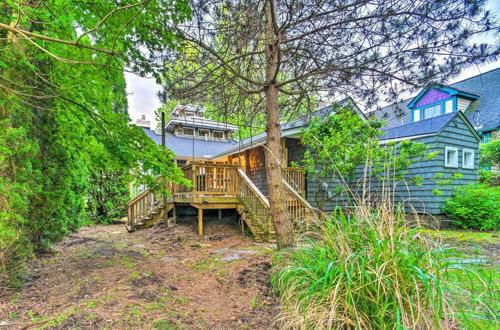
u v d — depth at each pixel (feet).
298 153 29.09
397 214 6.37
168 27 10.42
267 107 11.27
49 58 11.28
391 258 5.31
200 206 20.92
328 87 12.24
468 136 26.55
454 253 6.42
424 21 9.00
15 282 9.06
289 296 6.33
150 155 13.37
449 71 9.34
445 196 23.75
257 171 34.88
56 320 6.42
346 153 20.81
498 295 6.08
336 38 10.65
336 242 6.31
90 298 7.89
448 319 5.49
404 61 10.02
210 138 56.54
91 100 13.00
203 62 11.82
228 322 6.93
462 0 8.22
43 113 13.61
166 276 11.00
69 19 9.68
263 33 10.22
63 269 11.17
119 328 6.14
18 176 9.97
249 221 20.58
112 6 9.96
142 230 24.86
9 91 9.57
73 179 18.15
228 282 10.02
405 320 4.79
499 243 15.87
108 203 32.37
